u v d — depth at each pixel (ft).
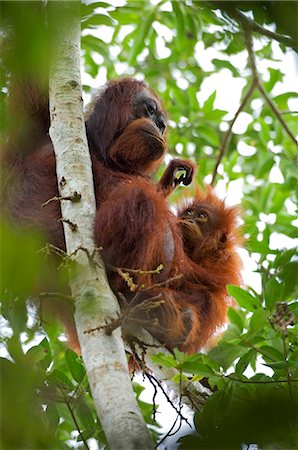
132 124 41.63
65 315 37.11
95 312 26.40
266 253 40.65
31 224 36.19
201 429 30.32
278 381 30.73
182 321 35.47
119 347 25.31
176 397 36.96
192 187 47.70
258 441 21.67
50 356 35.24
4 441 25.72
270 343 32.58
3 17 20.88
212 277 40.70
